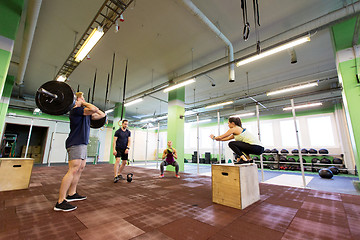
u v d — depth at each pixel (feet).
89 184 11.16
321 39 14.28
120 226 4.97
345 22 11.68
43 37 14.58
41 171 17.56
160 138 57.77
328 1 10.90
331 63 18.33
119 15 10.02
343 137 25.82
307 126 31.30
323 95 25.63
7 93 20.85
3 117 20.26
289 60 17.72
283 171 28.12
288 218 5.80
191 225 5.14
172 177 14.90
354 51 11.18
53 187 9.91
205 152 42.47
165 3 11.15
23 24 12.91
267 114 34.65
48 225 4.90
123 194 8.70
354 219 5.74
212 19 12.44
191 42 15.08
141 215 5.88
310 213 6.31
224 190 7.19
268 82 23.30
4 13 9.66
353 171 24.16
